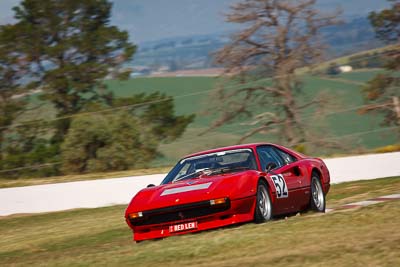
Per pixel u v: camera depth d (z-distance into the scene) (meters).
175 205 35.97
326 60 144.25
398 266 23.30
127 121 130.75
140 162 127.25
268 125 135.88
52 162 135.12
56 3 165.00
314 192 43.62
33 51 160.50
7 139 147.88
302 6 144.12
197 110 147.00
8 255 44.50
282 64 140.38
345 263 24.36
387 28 150.62
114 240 45.19
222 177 37.50
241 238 30.95
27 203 77.81
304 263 25.05
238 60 145.38
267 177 38.38
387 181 66.31
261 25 145.75
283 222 34.88
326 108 134.25
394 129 136.62
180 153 131.50
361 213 33.84
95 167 126.25
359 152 107.44
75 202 77.56
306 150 125.38
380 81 139.00
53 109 158.25
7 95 157.12
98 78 160.88
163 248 31.48
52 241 49.38
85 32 167.25
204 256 28.86
